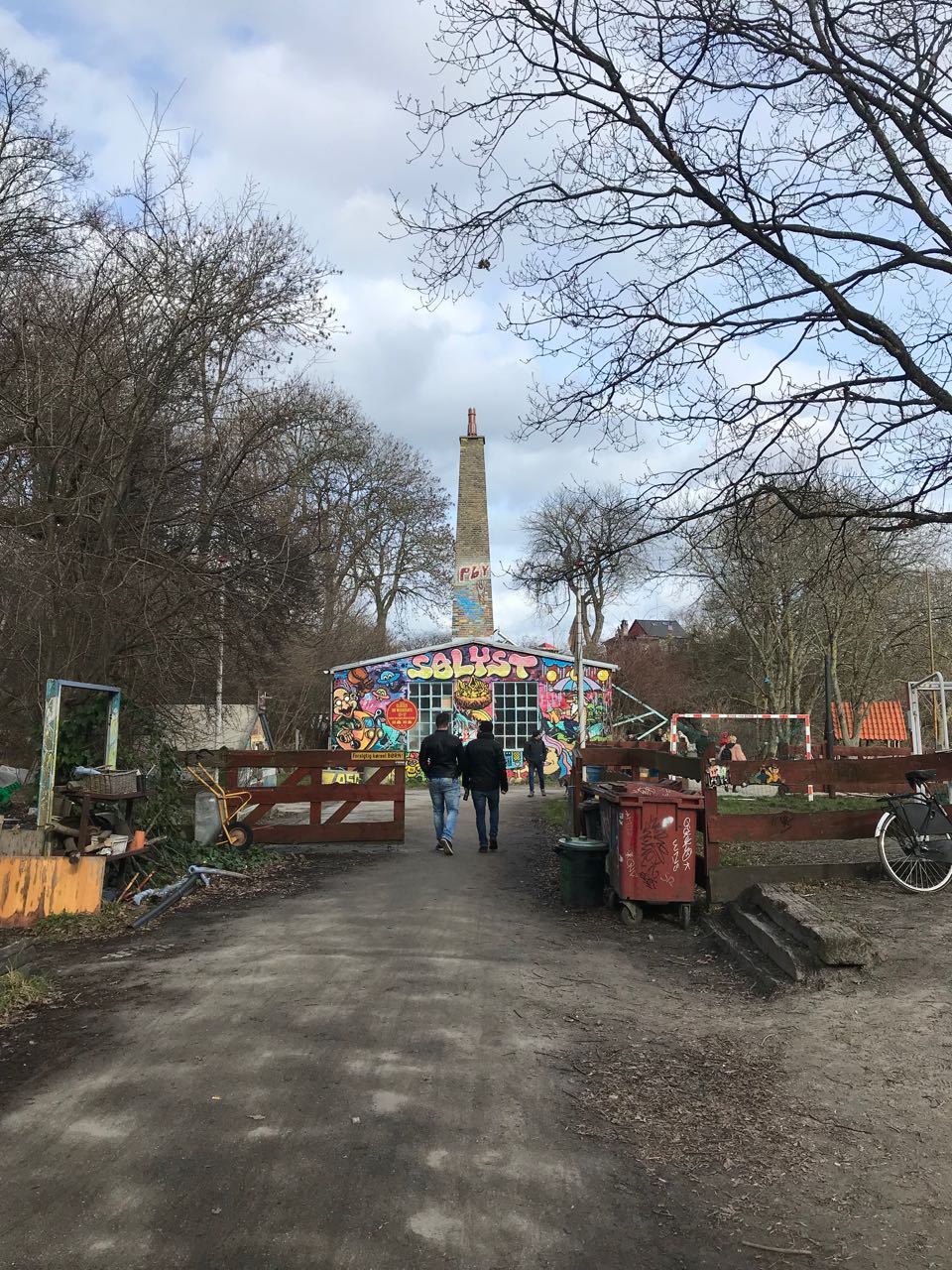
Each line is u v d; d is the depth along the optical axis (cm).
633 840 780
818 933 598
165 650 1164
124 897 837
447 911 831
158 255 1153
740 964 655
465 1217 326
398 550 4312
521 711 3009
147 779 1024
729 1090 445
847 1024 521
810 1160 378
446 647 3008
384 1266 295
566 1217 330
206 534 1235
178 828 1027
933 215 828
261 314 1209
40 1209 322
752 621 3575
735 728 4138
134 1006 547
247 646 1523
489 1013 545
